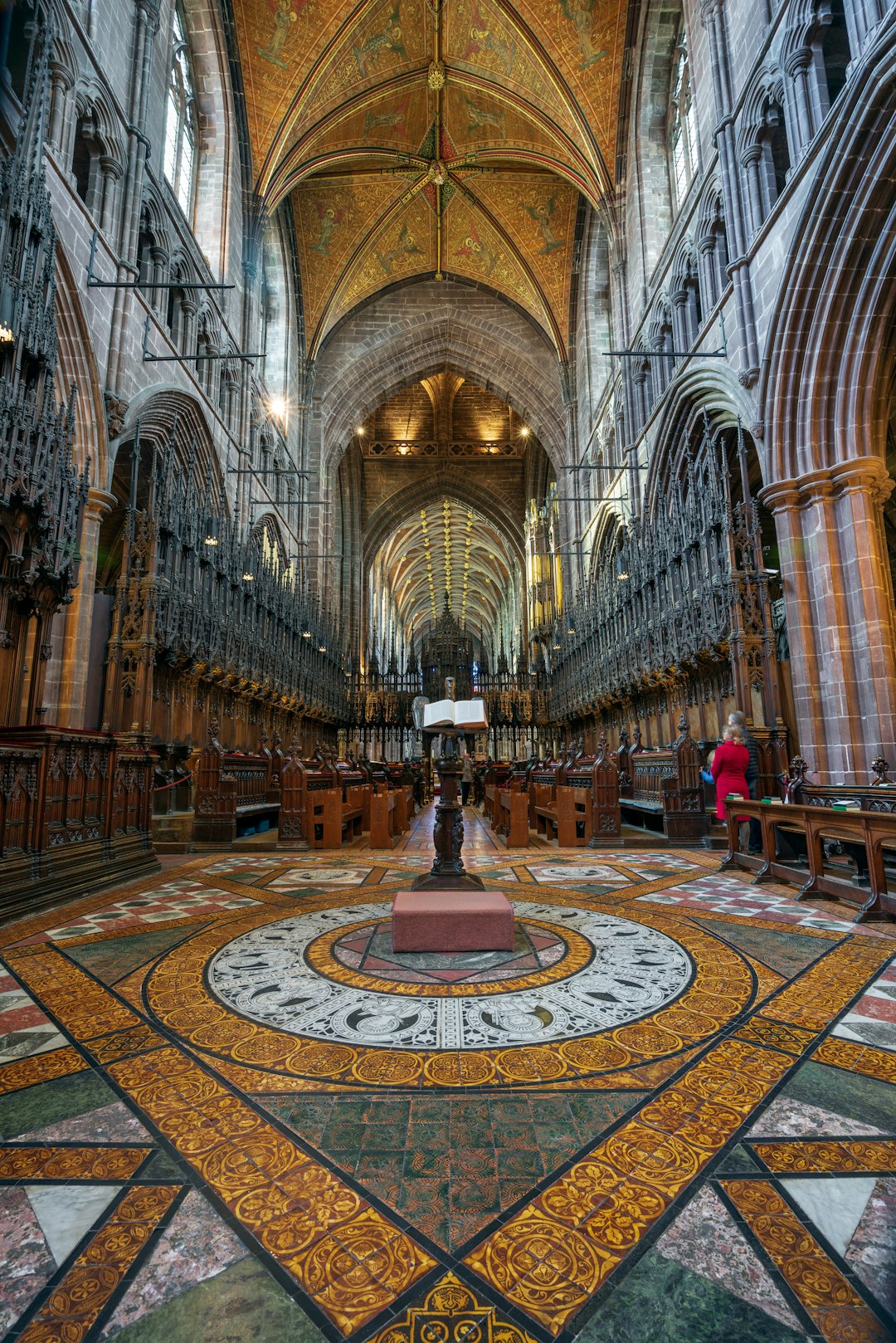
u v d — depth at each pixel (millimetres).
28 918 5297
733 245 12047
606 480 22234
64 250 9641
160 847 9367
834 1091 2520
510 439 39750
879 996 3473
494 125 21875
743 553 10906
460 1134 2268
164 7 13812
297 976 3848
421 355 29266
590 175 20250
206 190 17656
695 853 8977
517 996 3504
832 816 5602
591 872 7477
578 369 26344
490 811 15852
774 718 10305
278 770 13672
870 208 9117
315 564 26625
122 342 11344
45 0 8711
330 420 28062
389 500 39469
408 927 4332
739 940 4551
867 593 9484
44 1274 1670
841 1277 1636
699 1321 1520
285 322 24625
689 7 14148
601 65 18328
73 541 7492
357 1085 2605
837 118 8922
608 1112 2395
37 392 7055
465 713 5277
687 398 14453
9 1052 2912
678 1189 1974
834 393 10070
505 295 27781
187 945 4520
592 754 23516
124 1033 3096
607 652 19250
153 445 13586
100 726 10727
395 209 24703
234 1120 2367
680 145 17375
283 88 18203
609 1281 1635
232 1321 1530
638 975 3814
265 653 17469
